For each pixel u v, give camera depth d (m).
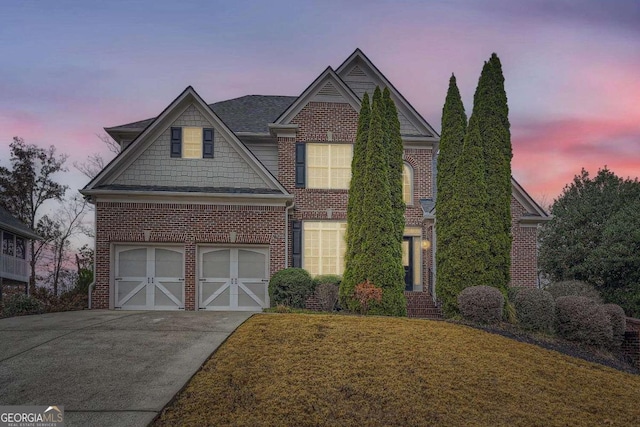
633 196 31.75
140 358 10.99
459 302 16.44
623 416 10.03
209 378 9.97
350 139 22.25
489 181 18.08
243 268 20.19
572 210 32.88
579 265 30.64
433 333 13.66
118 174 20.12
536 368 12.02
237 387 9.64
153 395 9.09
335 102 22.41
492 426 8.99
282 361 10.97
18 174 37.62
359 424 8.70
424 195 23.23
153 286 19.62
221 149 20.62
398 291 17.41
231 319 14.92
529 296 16.50
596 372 12.71
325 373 10.49
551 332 16.58
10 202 37.53
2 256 26.47
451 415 9.25
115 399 8.94
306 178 22.00
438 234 18.31
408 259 23.03
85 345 11.96
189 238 19.69
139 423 8.08
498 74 18.77
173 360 10.85
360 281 17.38
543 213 23.36
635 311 26.31
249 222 20.02
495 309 16.00
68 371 10.25
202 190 19.95
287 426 8.38
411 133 23.70
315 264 21.67
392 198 18.47
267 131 23.42
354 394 9.71
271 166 23.50
